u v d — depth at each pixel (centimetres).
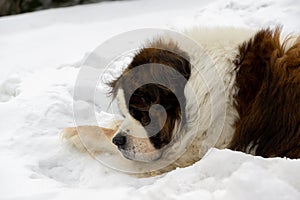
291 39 412
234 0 801
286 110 378
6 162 401
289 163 298
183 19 821
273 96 382
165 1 1002
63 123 491
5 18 1002
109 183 387
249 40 412
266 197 272
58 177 411
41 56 762
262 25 700
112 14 960
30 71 691
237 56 405
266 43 402
